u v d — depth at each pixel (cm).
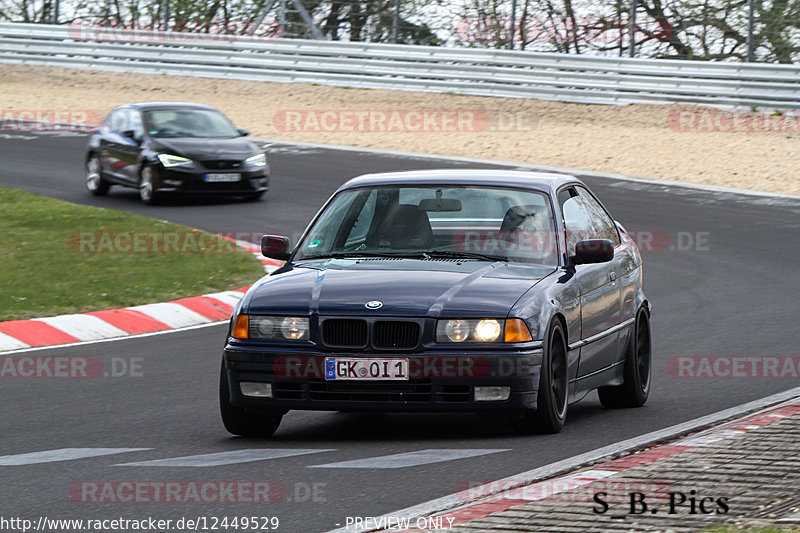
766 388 2744
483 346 2098
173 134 6238
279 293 2191
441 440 2175
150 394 2683
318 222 2466
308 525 1563
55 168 7219
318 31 10300
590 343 2386
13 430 2300
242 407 2173
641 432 2238
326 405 2116
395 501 1684
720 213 5844
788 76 8081
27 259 4584
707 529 1452
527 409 2123
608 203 6081
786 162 7006
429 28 10025
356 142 8000
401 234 2388
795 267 4662
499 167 7081
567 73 8900
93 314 3656
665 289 4278
